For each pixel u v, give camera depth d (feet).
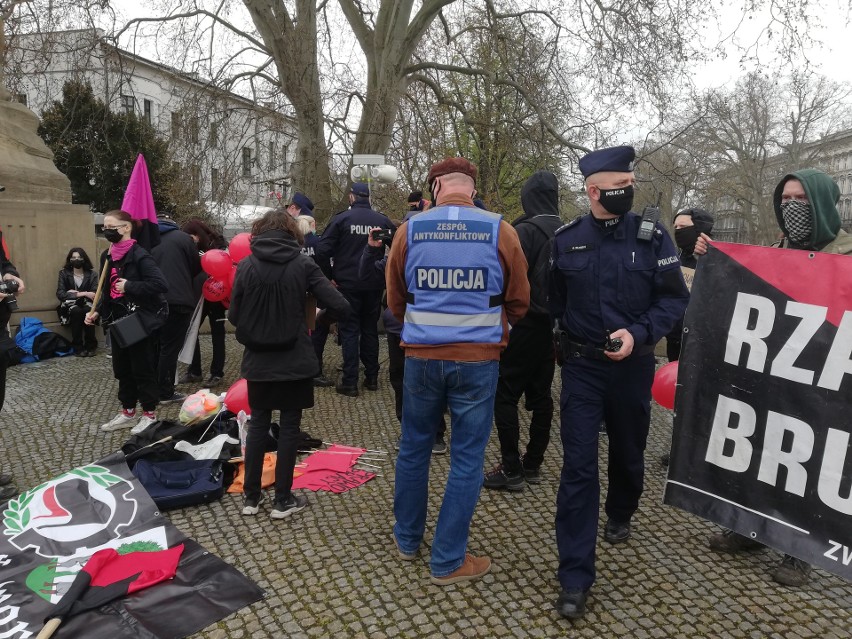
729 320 8.77
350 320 18.52
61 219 24.89
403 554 9.54
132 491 10.86
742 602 8.66
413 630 7.94
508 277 8.75
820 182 9.42
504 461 12.13
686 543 10.28
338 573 9.18
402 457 9.38
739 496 8.65
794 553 8.16
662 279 8.50
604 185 8.44
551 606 8.50
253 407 10.88
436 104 40.55
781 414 8.33
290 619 8.11
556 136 37.63
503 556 9.77
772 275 8.45
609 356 8.28
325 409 17.34
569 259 8.84
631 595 8.78
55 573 8.87
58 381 19.95
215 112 36.86
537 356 11.69
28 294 24.08
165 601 8.34
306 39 36.68
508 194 41.09
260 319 10.35
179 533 10.01
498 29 39.24
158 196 47.85
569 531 8.46
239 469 12.55
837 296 7.98
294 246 10.62
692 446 9.07
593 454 8.58
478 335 8.52
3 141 24.61
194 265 18.01
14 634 7.65
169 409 17.04
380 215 18.31
